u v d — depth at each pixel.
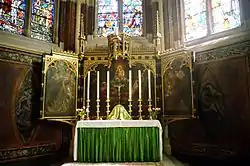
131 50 8.64
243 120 6.30
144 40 9.16
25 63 7.50
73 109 7.91
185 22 8.77
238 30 6.92
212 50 7.30
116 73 8.52
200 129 7.34
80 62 8.60
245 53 6.46
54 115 7.41
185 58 7.42
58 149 7.96
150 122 6.25
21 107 7.21
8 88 6.97
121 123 6.25
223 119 6.77
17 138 7.00
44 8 8.73
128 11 9.62
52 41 8.74
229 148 6.55
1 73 6.86
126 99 8.41
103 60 8.59
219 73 7.02
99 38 9.30
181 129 7.88
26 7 8.21
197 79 7.61
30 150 7.24
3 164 6.58
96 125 6.22
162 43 8.88
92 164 6.05
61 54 7.82
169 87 7.82
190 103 7.12
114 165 5.96
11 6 7.83
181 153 7.78
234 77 6.64
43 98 7.22
